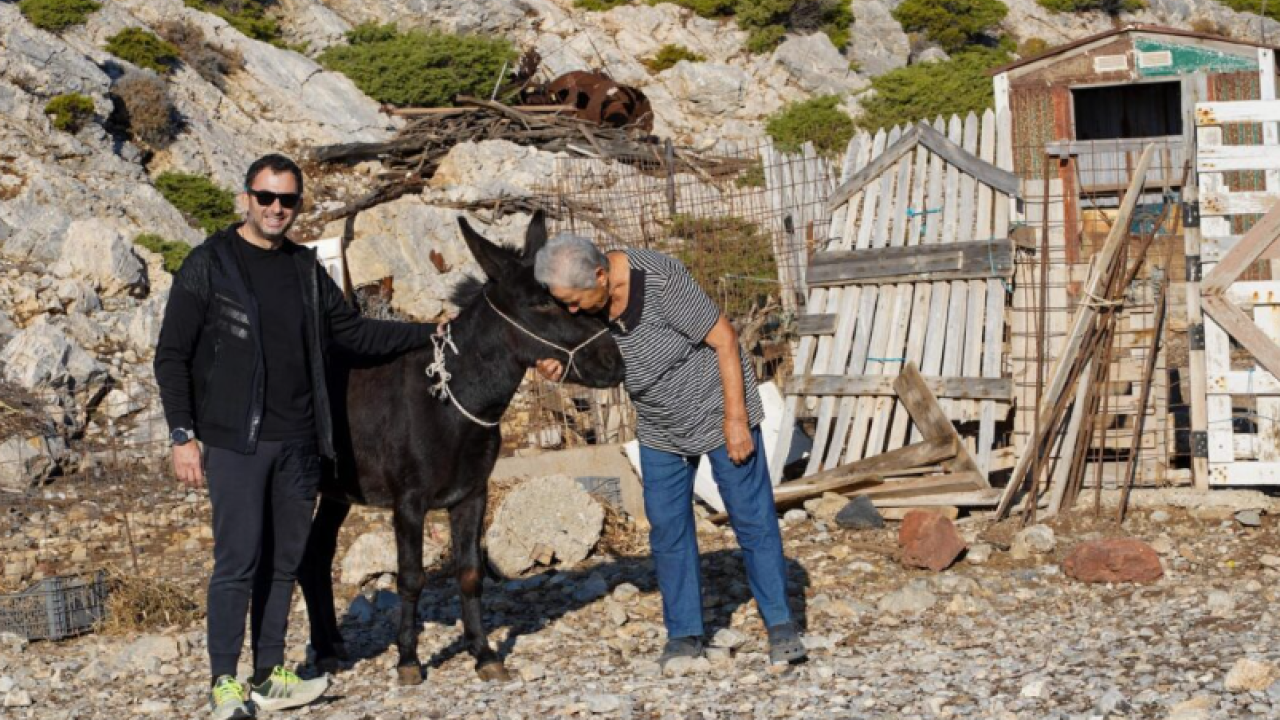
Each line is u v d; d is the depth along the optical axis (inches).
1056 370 341.7
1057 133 585.6
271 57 994.1
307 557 253.6
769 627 233.6
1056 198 393.7
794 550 323.6
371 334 236.2
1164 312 352.2
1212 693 197.0
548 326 225.1
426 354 236.4
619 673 238.5
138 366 530.3
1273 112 339.9
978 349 365.1
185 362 216.2
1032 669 218.5
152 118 791.7
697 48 1288.1
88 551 362.9
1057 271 373.7
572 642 262.1
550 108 975.0
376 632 281.1
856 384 374.3
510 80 1053.8
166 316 216.8
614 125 995.3
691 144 1107.9
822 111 1127.6
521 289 226.1
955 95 1161.4
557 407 469.4
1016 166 536.4
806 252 478.0
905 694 209.9
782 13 1323.8
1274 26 1712.6
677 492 235.5
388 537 329.1
